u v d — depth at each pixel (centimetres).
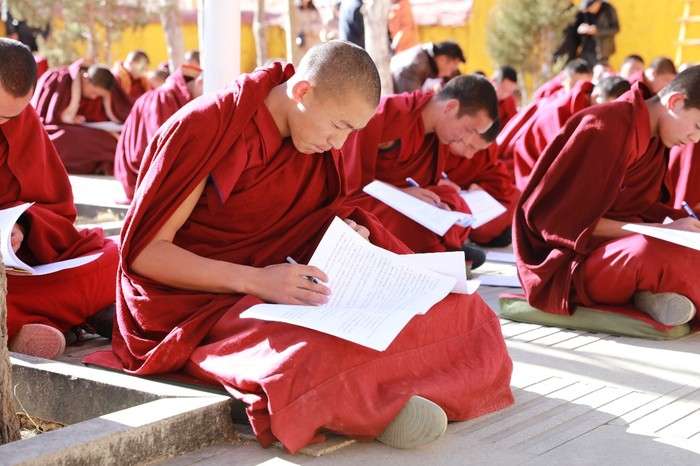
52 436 305
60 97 1216
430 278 366
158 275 363
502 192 778
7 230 406
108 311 459
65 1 1869
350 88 351
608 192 514
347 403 331
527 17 1541
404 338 354
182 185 358
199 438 335
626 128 511
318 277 355
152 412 328
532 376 434
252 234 377
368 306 351
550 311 523
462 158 756
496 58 1588
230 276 359
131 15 1908
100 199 913
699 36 1606
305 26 1245
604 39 1512
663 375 441
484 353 380
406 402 335
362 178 607
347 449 337
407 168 629
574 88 832
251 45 1989
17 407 379
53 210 460
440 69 920
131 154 868
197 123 354
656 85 868
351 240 370
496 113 621
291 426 322
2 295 315
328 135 361
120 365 381
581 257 518
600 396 407
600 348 486
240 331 348
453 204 631
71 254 457
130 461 314
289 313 335
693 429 369
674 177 603
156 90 918
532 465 327
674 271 497
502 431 360
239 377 335
